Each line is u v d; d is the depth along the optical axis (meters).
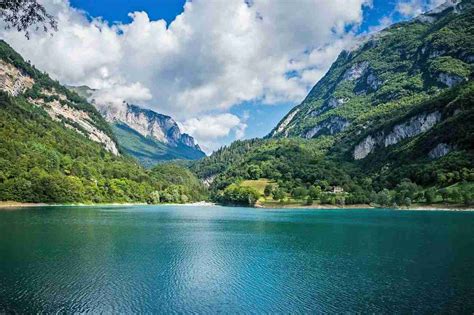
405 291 47.06
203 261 65.25
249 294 46.12
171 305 42.06
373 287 49.06
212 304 42.34
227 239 93.69
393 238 93.75
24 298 43.16
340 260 66.38
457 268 59.31
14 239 84.62
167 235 100.00
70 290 46.56
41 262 61.44
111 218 148.62
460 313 39.34
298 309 40.94
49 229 103.56
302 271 58.03
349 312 40.00
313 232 109.25
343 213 196.50
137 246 79.62
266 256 70.44
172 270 58.06
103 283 49.94
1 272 54.56
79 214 163.00
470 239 89.88
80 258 65.25
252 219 159.62
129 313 39.22
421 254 71.12
